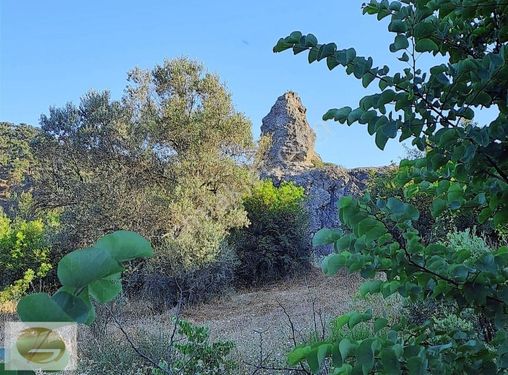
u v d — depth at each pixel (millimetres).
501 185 1047
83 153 13305
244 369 3695
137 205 12188
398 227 1064
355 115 1025
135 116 13555
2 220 13570
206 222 11703
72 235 12266
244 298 10844
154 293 10164
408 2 1116
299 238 13438
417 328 1266
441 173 1189
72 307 417
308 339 4219
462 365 1029
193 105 13727
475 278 1036
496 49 1115
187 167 12938
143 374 3729
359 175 16594
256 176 14211
